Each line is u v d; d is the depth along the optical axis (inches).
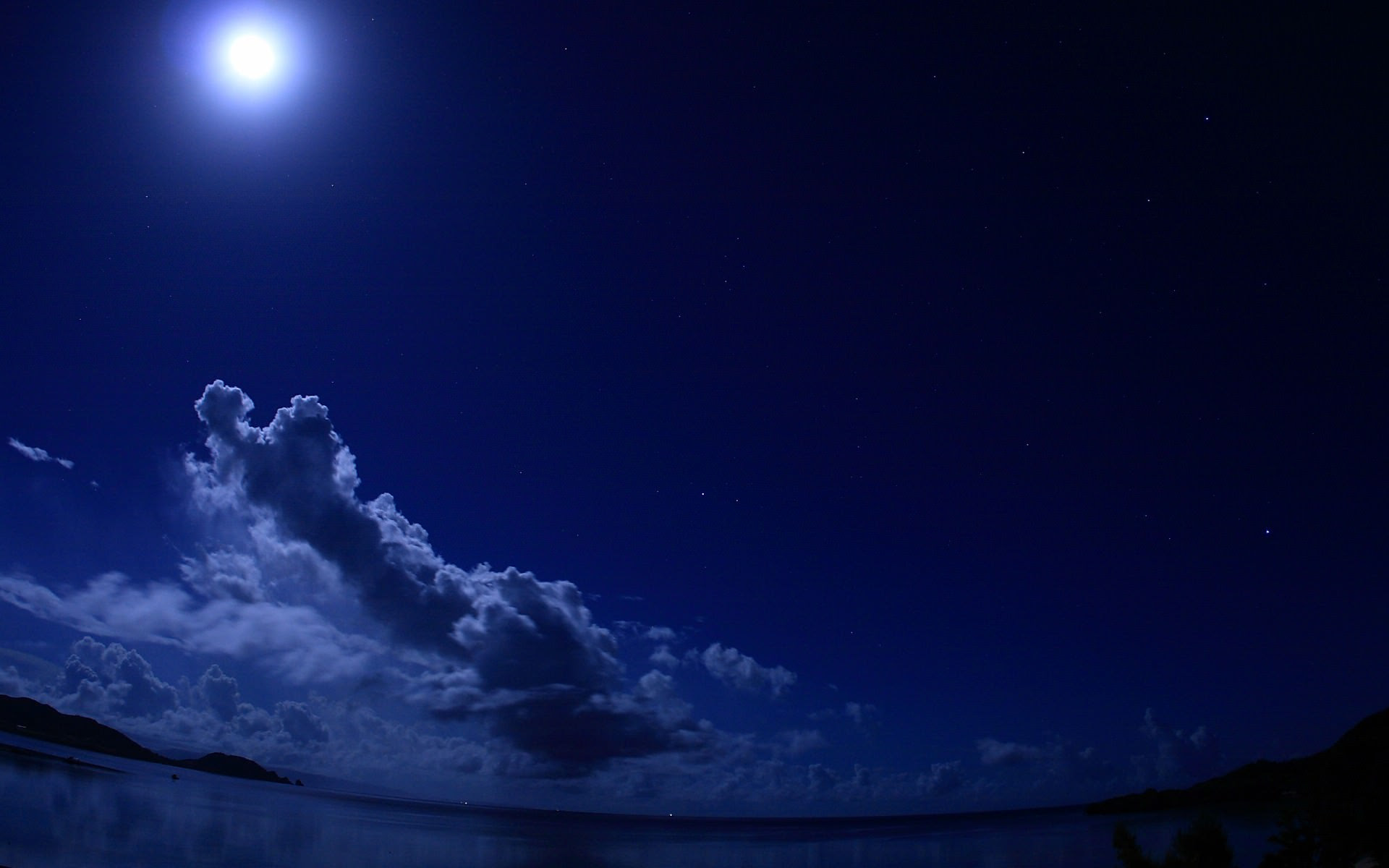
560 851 3612.2
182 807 3100.4
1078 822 4995.1
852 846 4490.7
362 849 2642.7
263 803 4776.1
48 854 1551.4
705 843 5142.7
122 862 1560.0
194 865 1648.6
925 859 3132.4
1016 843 3690.9
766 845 4857.3
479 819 7549.2
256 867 1760.6
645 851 3924.7
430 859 2588.6
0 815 1953.7
